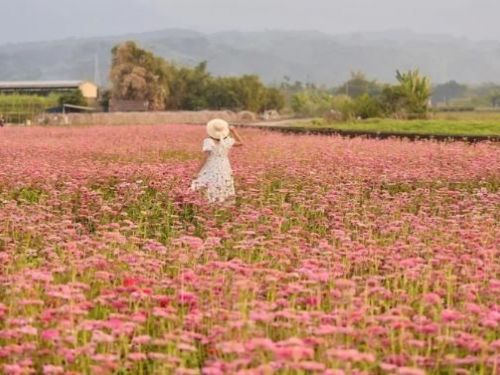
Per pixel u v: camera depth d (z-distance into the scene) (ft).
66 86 575.38
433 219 62.34
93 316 39.01
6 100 427.33
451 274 44.75
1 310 35.70
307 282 40.65
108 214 68.23
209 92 595.47
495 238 55.47
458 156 112.68
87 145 148.56
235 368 29.48
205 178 76.28
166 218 65.31
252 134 198.70
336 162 105.70
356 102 284.61
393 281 45.44
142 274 45.42
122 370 32.78
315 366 28.66
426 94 280.92
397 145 139.33
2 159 111.04
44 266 47.42
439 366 32.99
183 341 34.24
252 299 38.42
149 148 139.85
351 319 35.53
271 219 62.34
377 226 62.34
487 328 35.78
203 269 45.60
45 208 66.28
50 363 32.78
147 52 543.39
